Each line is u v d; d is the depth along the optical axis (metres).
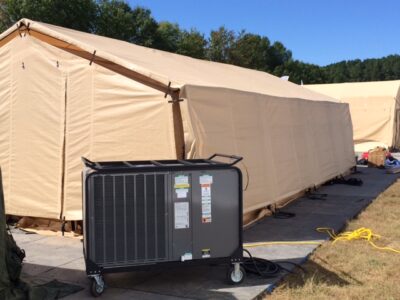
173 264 5.26
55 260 6.46
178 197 5.24
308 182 11.14
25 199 8.12
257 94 9.02
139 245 5.16
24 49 8.07
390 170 15.91
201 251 5.33
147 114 7.35
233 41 60.03
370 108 26.09
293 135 10.60
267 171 9.02
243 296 5.23
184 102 7.02
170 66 8.70
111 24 37.56
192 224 5.29
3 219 4.95
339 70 98.31
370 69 100.75
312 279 5.75
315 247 7.17
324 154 12.66
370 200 11.05
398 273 6.10
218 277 5.80
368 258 6.67
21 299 4.96
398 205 10.52
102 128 7.61
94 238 5.05
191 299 5.17
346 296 5.30
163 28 48.84
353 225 8.62
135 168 5.12
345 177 14.93
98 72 7.64
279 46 74.75
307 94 14.09
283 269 6.12
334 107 14.21
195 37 53.66
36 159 8.02
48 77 7.91
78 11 34.16
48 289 5.32
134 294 5.30
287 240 7.57
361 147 25.84
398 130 27.00
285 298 5.22
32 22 7.91
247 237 7.75
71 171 7.80
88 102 7.68
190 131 7.01
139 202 5.14
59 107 7.86
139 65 7.38
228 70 12.49
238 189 5.42
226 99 7.91
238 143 8.12
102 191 5.04
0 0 33.34
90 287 5.27
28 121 8.06
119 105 7.51
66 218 7.82
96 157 7.66
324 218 9.15
